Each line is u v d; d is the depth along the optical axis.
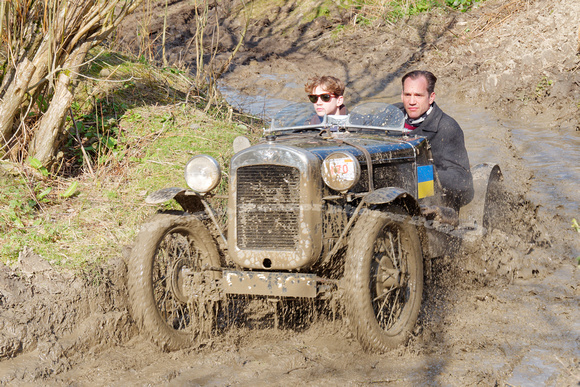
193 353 8.21
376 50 30.67
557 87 21.38
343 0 37.19
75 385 7.40
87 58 17.36
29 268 8.96
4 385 7.26
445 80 25.05
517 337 8.12
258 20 36.50
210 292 8.55
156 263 8.91
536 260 10.52
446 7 33.91
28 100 12.53
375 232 7.84
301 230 7.82
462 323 8.62
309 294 7.86
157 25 35.00
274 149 7.91
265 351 8.17
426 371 7.38
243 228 8.09
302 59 30.78
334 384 7.20
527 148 16.86
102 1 12.10
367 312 7.68
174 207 11.38
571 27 25.36
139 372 7.70
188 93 17.00
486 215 10.66
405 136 9.84
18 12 11.95
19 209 10.94
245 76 27.83
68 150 13.50
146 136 14.32
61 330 8.34
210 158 8.36
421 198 9.67
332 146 8.57
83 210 11.22
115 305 9.13
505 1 32.59
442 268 9.99
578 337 8.01
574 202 12.88
